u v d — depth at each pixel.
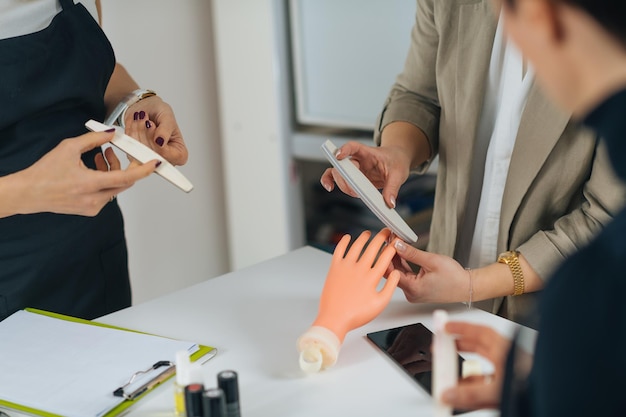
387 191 1.31
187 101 2.67
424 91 1.56
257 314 1.26
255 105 2.58
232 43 2.56
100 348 1.14
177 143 1.47
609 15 0.50
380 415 0.96
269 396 1.02
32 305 1.45
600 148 1.20
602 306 0.52
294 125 2.57
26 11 1.41
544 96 1.26
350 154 1.33
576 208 1.32
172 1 2.55
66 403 1.01
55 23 1.44
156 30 2.54
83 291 1.52
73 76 1.43
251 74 2.55
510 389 0.62
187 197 2.73
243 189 2.71
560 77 0.55
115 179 1.16
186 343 1.14
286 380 1.06
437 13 1.42
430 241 1.59
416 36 1.54
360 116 2.42
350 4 2.34
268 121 2.56
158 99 1.52
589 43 0.52
